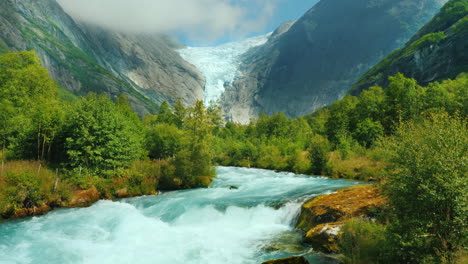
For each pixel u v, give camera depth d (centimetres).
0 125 2650
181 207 1883
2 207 1705
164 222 1661
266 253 1145
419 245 752
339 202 1419
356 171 3447
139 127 4006
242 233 1409
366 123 4959
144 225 1554
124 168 2689
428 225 727
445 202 728
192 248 1213
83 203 2097
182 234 1404
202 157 2981
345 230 1067
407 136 862
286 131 8075
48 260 1117
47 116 2725
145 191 2536
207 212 1733
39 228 1540
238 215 1698
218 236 1369
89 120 2531
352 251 952
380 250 870
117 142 2631
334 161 3888
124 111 4228
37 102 3800
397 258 818
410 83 5241
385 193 899
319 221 1340
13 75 3747
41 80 4066
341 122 5744
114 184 2438
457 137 766
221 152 6544
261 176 3834
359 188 1702
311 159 4050
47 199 1945
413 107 4788
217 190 2575
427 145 802
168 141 3684
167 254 1148
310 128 9231
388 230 848
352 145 4594
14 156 2620
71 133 2614
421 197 747
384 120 5191
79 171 2364
